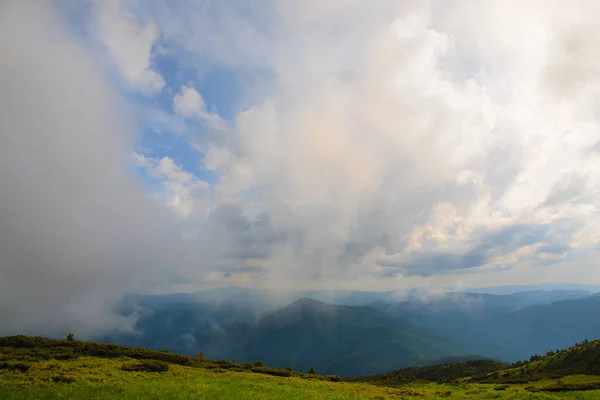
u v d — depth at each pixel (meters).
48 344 66.94
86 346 68.50
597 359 114.38
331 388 54.88
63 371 44.34
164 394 34.22
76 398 30.41
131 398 31.75
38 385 35.38
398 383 104.75
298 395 42.00
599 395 53.28
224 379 51.69
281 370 81.50
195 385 41.75
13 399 29.00
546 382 87.88
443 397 53.50
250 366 79.94
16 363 45.34
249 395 38.28
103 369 49.44
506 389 69.25
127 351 70.44
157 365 57.22
